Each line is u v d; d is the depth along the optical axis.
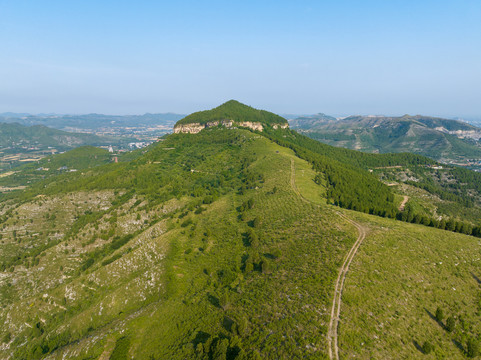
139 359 65.62
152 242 115.75
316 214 104.81
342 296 62.75
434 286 68.38
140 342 70.25
